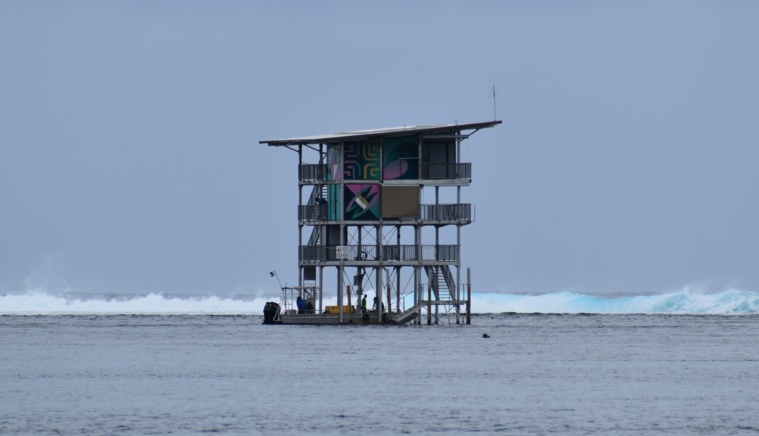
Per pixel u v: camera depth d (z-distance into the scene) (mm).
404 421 154750
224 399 172000
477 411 162125
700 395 176500
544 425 152125
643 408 164750
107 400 170750
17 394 176500
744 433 147250
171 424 152500
